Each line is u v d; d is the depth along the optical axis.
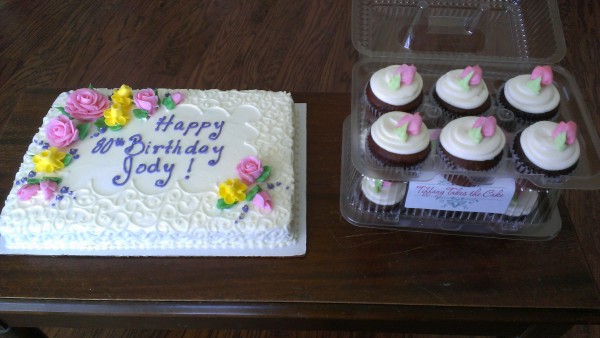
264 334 0.99
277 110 0.77
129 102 0.76
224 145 0.73
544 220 0.70
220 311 0.64
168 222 0.66
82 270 0.66
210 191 0.68
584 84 1.27
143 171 0.70
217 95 0.78
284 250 0.68
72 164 0.71
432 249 0.68
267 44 1.35
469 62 0.76
